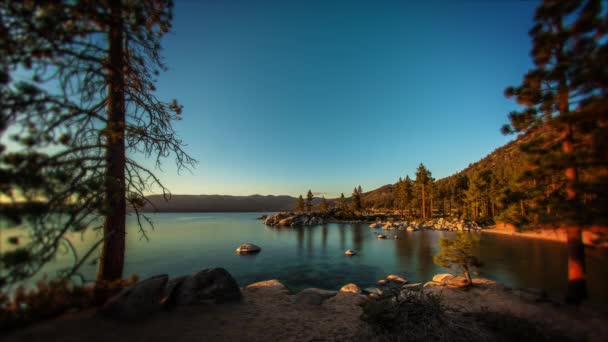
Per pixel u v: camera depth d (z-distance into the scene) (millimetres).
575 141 7172
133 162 8117
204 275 8055
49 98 5145
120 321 5262
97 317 5258
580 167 5895
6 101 4582
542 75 7832
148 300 5969
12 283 4527
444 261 11398
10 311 4410
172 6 8367
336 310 8469
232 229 61156
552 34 7191
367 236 43938
